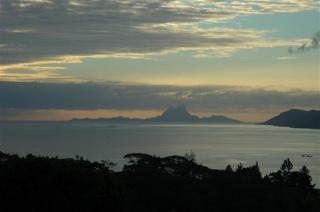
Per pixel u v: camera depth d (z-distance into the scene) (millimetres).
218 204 36188
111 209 23094
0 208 22047
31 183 22234
